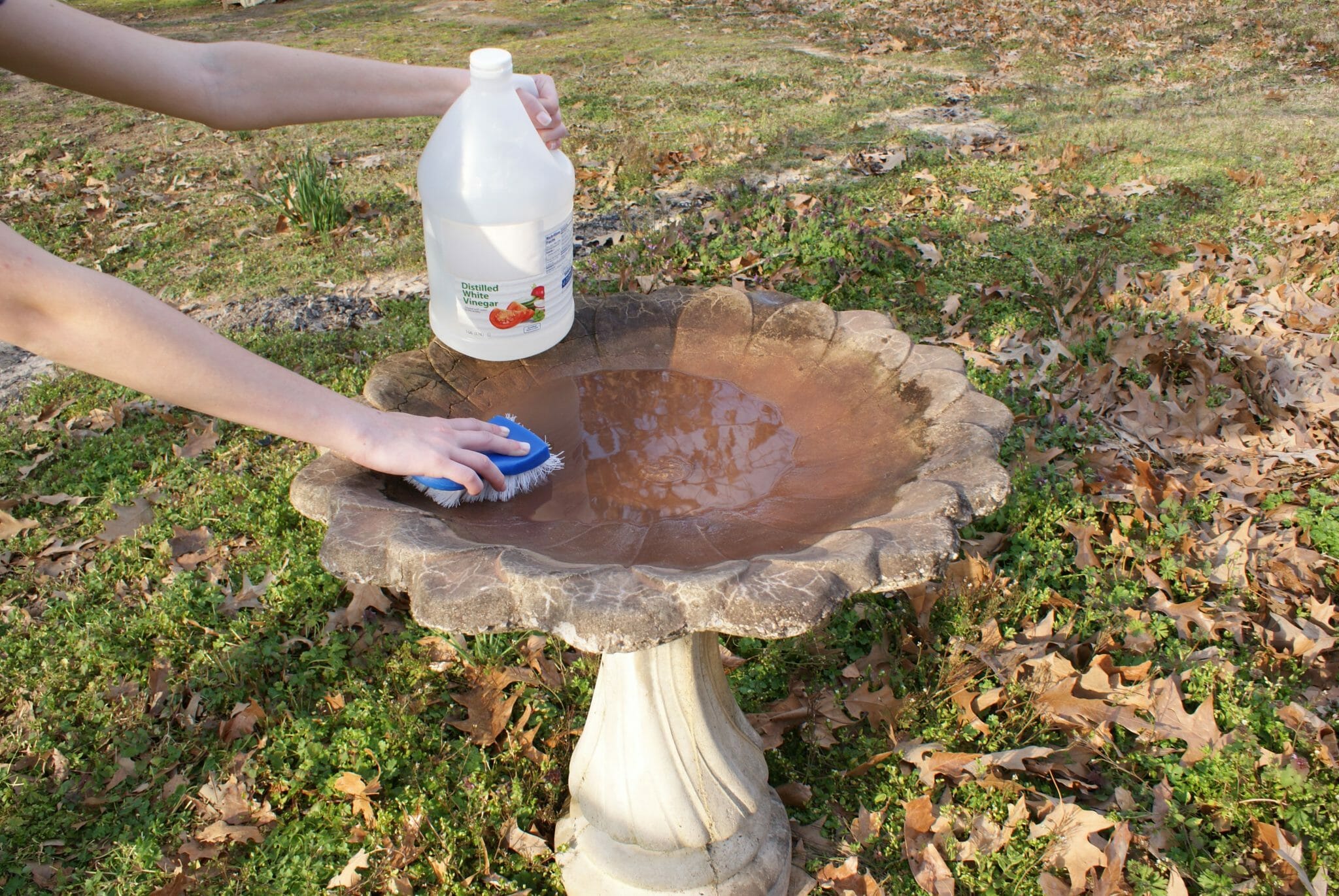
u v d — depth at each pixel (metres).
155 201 5.85
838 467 1.81
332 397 1.43
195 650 2.90
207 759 2.59
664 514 1.66
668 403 2.05
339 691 2.78
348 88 1.91
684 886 2.13
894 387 1.96
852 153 6.48
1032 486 3.38
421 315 4.59
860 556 1.35
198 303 4.77
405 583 1.38
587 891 2.21
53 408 3.98
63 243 5.27
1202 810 2.39
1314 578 3.05
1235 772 2.38
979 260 5.09
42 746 2.59
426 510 1.58
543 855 2.33
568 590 1.29
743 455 1.86
